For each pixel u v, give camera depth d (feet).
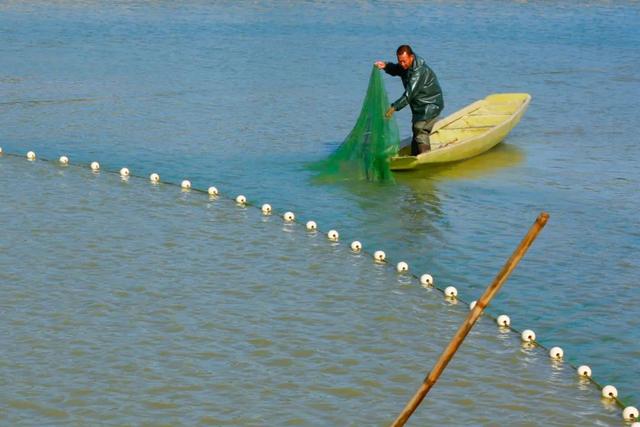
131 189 65.67
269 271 51.29
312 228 58.59
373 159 68.39
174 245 54.65
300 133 82.48
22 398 36.91
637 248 55.93
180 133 81.61
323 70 114.01
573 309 47.14
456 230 58.70
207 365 40.19
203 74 109.60
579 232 58.65
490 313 46.70
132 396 37.37
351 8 172.86
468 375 40.16
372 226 59.36
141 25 146.51
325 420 36.11
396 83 107.34
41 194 63.62
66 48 125.08
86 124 84.07
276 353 41.50
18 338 41.93
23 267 50.21
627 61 126.11
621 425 36.47
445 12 170.09
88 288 47.80
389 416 36.52
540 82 109.70
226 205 62.90
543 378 40.09
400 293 48.88
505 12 171.63
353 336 43.55
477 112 80.53
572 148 79.46
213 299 47.11
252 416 36.22
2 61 114.52
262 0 179.22
